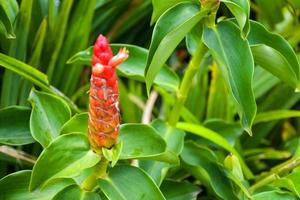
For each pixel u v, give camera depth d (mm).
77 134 918
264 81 1321
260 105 1342
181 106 1132
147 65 967
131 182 952
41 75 1084
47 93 1042
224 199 1094
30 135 1069
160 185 1103
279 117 1267
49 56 1213
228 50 1004
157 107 1380
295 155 1214
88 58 1088
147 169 1085
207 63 1302
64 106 1031
